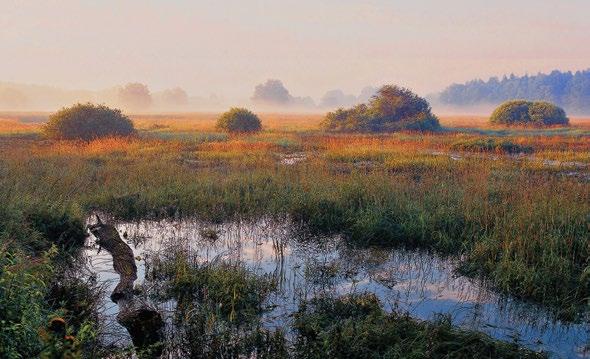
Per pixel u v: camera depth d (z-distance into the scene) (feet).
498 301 20.89
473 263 24.43
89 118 77.15
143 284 21.86
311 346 15.83
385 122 110.93
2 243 20.27
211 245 28.37
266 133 99.40
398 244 28.58
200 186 39.32
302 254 27.04
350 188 36.60
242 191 39.17
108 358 15.57
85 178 40.98
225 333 16.81
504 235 26.53
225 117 101.76
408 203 32.94
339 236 30.22
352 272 24.14
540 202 32.17
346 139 81.25
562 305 20.08
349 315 18.86
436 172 47.14
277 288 21.90
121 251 25.12
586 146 73.26
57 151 58.59
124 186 38.40
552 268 22.65
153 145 69.46
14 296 14.76
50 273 20.56
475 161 53.21
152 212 34.47
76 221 28.17
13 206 26.35
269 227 31.91
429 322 17.74
